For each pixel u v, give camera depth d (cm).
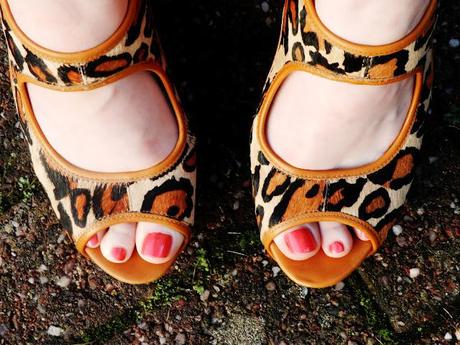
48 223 42
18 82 36
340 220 36
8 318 41
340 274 37
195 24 44
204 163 43
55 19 31
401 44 31
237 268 41
